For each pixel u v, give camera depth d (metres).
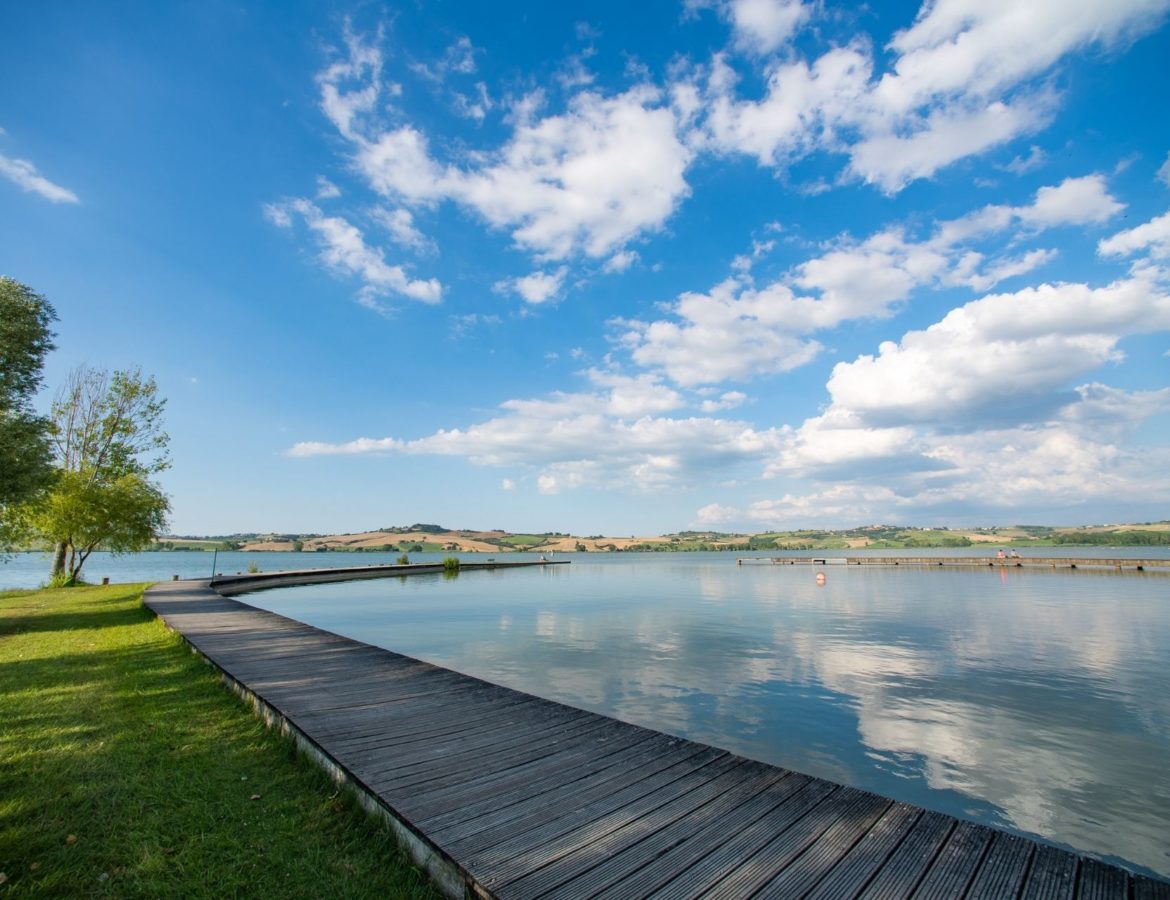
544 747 5.64
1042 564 65.44
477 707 7.06
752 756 7.86
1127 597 30.52
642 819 4.12
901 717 9.61
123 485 31.52
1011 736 8.73
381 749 5.52
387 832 4.25
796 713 9.78
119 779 5.05
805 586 40.78
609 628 20.02
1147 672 13.10
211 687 8.66
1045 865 3.53
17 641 12.61
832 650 15.70
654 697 10.73
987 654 15.17
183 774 5.26
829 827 4.02
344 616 23.48
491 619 22.52
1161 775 7.36
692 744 5.74
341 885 3.58
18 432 16.02
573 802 4.39
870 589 37.41
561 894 3.19
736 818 4.14
